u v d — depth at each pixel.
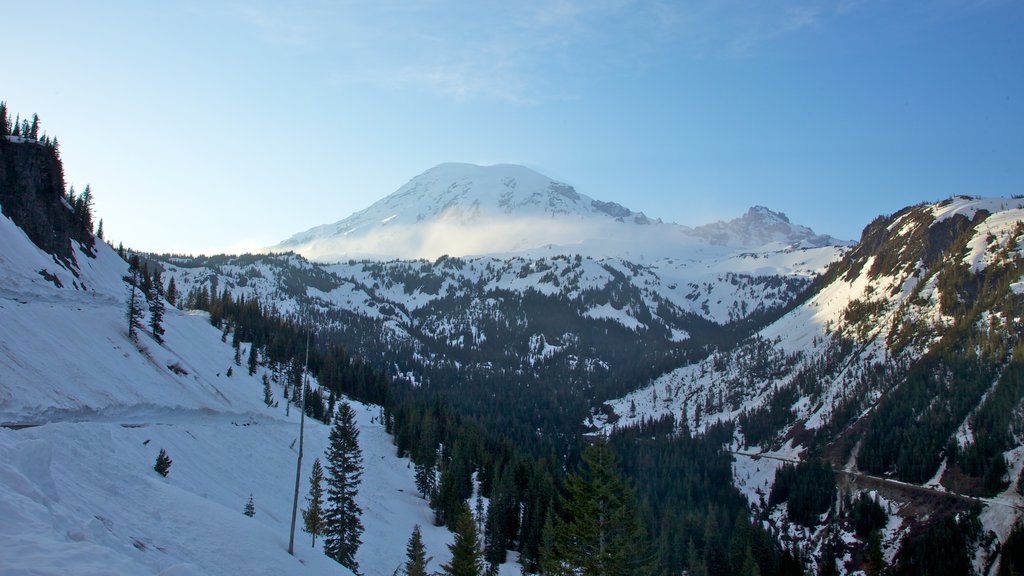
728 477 158.38
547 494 99.88
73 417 54.16
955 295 181.25
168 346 101.81
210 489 55.03
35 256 93.00
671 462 164.12
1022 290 161.25
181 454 60.12
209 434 76.06
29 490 21.97
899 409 146.62
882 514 120.06
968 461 119.31
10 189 102.50
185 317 139.75
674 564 93.50
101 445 40.25
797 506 133.75
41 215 106.94
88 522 22.78
